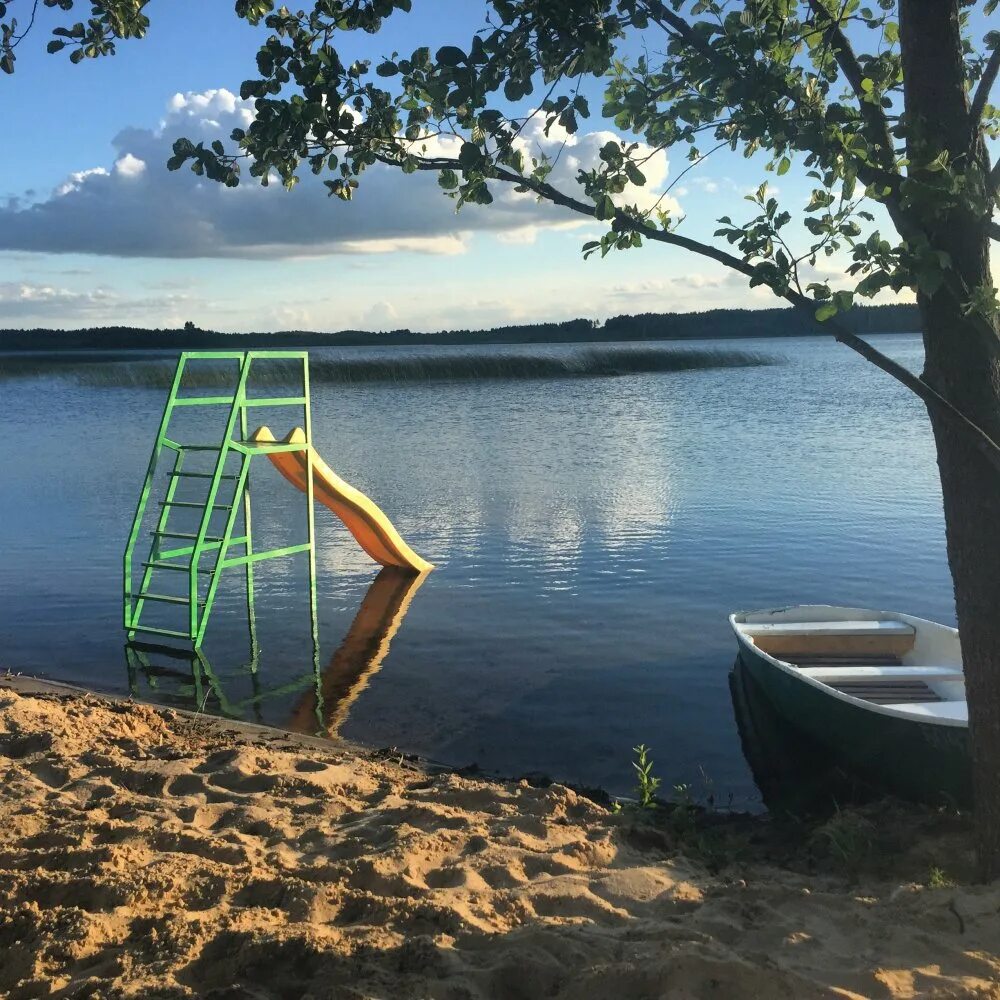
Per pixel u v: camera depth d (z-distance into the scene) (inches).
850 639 314.0
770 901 146.4
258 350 412.2
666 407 1459.2
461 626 395.9
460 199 126.6
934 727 220.7
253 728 280.5
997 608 138.9
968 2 140.7
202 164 129.0
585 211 123.3
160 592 450.9
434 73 119.6
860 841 184.4
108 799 195.6
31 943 130.8
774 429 1119.6
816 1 128.7
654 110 135.2
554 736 284.0
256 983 121.0
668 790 249.4
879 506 626.8
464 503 661.3
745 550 513.7
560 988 118.6
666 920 140.3
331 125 125.1
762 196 113.4
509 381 2237.9
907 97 131.6
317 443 1019.9
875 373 2461.9
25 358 3865.7
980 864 147.4
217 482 385.7
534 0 117.4
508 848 172.6
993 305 109.0
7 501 671.1
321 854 170.6
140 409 1512.1
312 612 413.7
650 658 352.8
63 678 336.8
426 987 116.6
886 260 105.5
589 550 520.1
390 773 235.8
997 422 133.5
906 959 123.3
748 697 313.6
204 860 162.1
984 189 107.3
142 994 115.4
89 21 137.9
